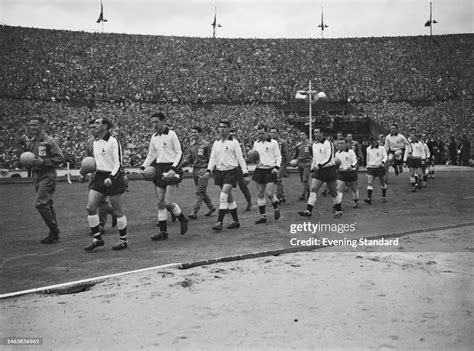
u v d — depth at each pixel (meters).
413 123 47.28
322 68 53.84
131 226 10.77
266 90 51.41
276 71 53.41
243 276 6.38
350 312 4.92
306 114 47.81
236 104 50.16
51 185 8.89
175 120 44.91
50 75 47.81
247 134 43.03
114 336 4.43
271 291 5.67
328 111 48.44
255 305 5.18
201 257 7.44
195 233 9.64
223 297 5.48
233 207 10.16
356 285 5.85
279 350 4.06
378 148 14.10
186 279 6.25
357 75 52.94
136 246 8.47
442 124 47.38
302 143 15.08
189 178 25.39
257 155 10.62
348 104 50.41
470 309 4.97
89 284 6.20
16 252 8.09
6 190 20.02
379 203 14.29
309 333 4.40
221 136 9.88
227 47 55.34
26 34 50.41
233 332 4.46
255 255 7.52
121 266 7.02
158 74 51.03
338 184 12.12
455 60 52.91
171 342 4.27
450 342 4.17
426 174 18.69
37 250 8.25
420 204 13.92
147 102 48.66
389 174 24.55
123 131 41.22
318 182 11.37
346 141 13.61
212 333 4.45
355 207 13.32
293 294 5.54
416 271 6.47
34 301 5.56
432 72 52.44
